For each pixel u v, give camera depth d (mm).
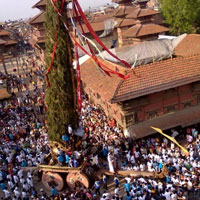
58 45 20109
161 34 55000
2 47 66000
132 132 27594
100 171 22922
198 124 29859
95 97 36781
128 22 61500
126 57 32125
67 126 21734
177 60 29656
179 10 58594
